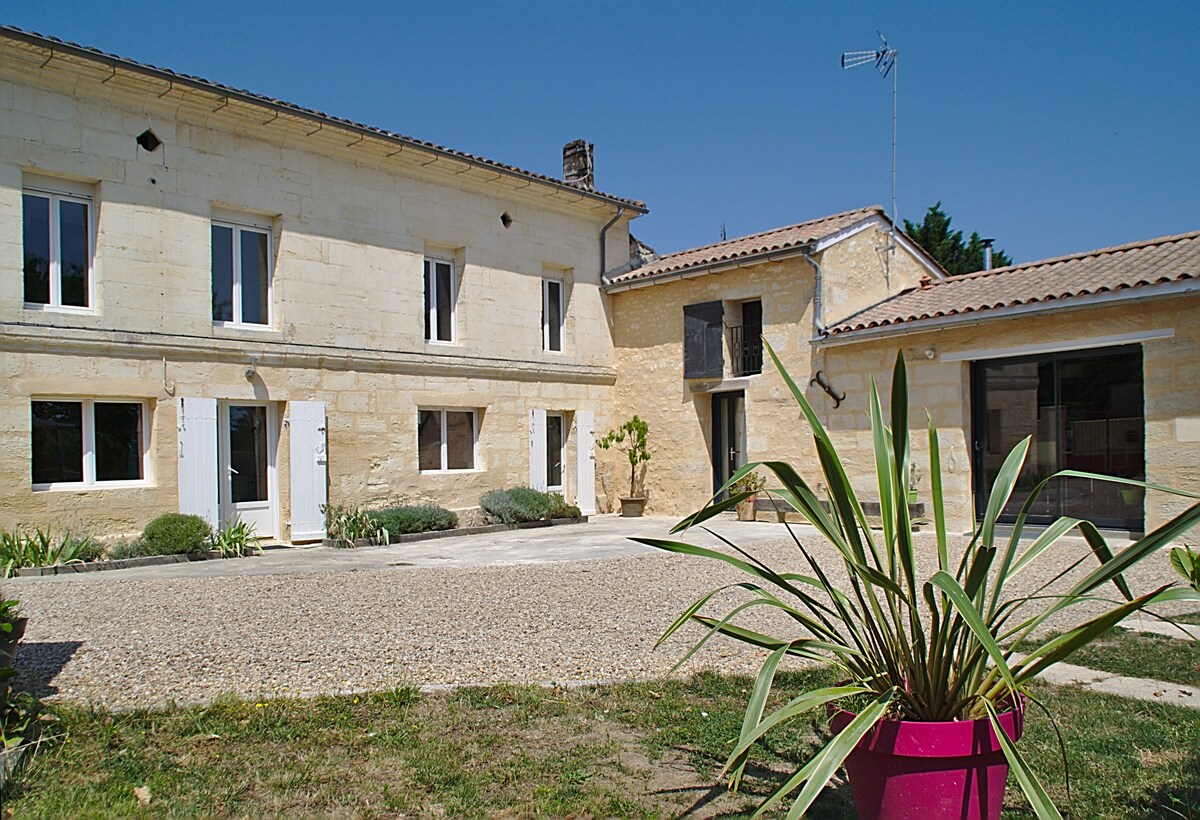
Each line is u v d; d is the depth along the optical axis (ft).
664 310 47.52
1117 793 10.19
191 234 33.04
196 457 32.68
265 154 35.29
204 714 12.62
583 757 11.48
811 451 40.75
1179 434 29.68
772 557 28.81
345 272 37.70
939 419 36.11
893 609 9.00
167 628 18.07
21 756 10.64
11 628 11.85
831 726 9.12
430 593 22.44
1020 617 19.58
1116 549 29.07
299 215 36.29
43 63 29.12
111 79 30.60
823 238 40.06
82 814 9.34
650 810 9.91
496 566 27.30
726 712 13.19
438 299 42.37
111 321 30.83
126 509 30.86
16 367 28.63
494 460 43.06
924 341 36.55
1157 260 33.42
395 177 39.63
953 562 26.96
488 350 43.09
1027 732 12.12
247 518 35.12
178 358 32.45
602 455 49.01
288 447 35.55
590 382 48.16
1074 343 32.24
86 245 31.14
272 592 22.50
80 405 30.60
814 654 9.16
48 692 13.58
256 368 34.63
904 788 8.18
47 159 29.63
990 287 38.17
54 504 29.27
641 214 50.29
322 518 36.14
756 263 42.32
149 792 10.12
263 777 10.67
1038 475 34.14
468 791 10.37
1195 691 13.94
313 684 14.30
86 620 18.83
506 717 12.99
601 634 18.12
